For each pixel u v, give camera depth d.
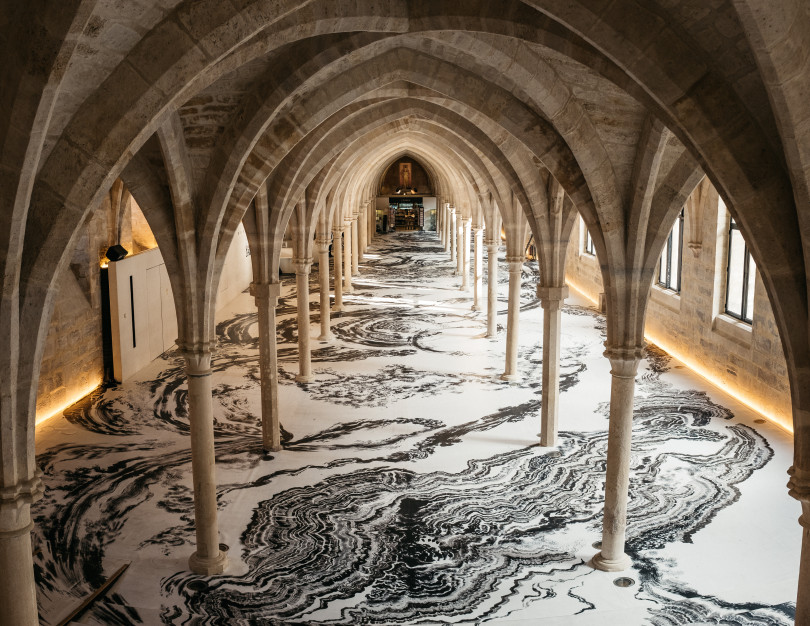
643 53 7.45
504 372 21.81
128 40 7.04
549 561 12.29
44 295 7.23
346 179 28.86
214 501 12.04
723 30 7.02
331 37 9.91
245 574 11.98
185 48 7.13
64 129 7.14
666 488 14.64
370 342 25.58
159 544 12.84
